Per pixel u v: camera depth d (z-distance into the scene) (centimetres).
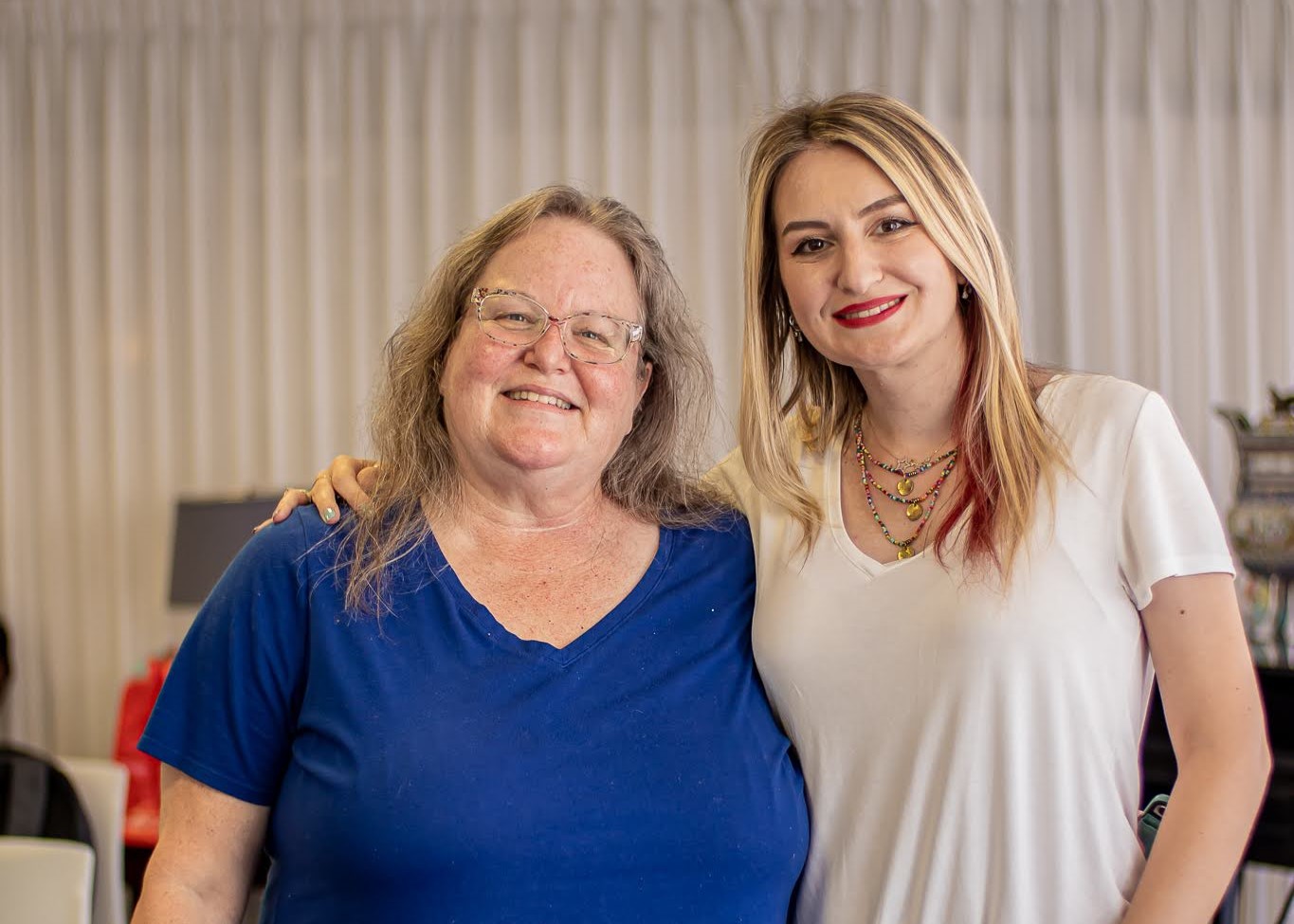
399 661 159
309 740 158
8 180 495
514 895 149
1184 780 154
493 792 150
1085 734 155
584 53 472
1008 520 158
